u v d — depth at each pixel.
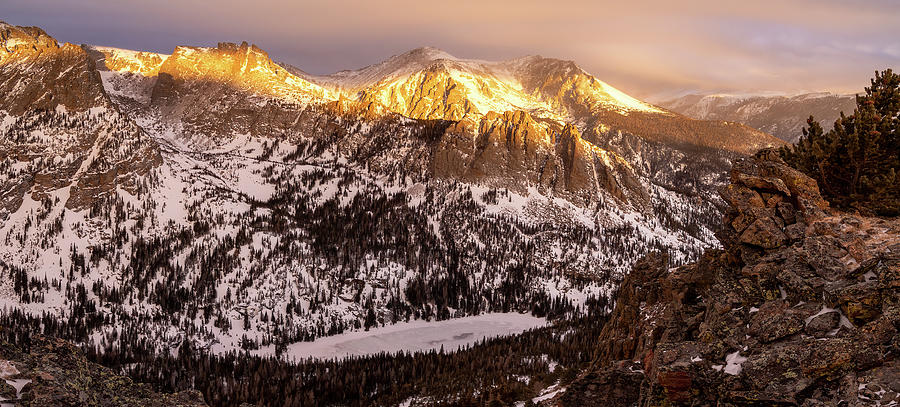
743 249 55.75
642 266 79.88
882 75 70.62
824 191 66.56
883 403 38.66
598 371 55.78
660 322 59.50
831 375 42.09
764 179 59.00
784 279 50.03
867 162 64.31
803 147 69.81
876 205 60.34
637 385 53.72
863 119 65.06
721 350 47.88
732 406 43.62
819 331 45.09
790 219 56.44
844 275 48.06
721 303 52.31
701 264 62.25
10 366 39.09
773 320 47.50
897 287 44.12
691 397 46.09
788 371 43.38
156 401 43.66
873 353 41.34
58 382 39.44
